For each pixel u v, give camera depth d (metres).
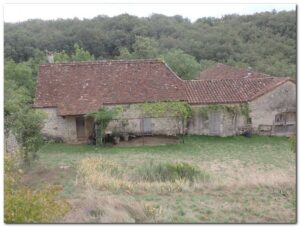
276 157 25.09
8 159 14.66
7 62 43.62
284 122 31.17
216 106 30.22
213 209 14.99
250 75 36.34
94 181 17.95
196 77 45.69
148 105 28.86
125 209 14.02
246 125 30.80
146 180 18.97
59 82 29.95
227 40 60.50
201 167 22.31
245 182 18.27
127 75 30.75
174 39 61.94
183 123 29.83
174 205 15.33
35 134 21.66
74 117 28.67
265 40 57.72
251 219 13.98
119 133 28.52
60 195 16.31
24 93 37.50
